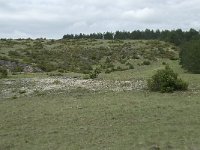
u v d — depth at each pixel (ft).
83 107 86.38
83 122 71.72
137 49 258.16
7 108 93.35
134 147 53.67
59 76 151.74
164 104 83.20
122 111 78.28
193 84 112.57
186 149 51.29
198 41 168.14
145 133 60.64
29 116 81.51
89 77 143.43
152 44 279.08
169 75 103.04
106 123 69.51
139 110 78.23
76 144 57.67
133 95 98.48
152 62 215.10
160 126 64.54
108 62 221.05
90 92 108.68
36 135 65.41
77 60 225.15
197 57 153.17
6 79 140.56
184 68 169.89
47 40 305.94
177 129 61.77
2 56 201.67
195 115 71.26
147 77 136.87
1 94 115.55
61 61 218.38
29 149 57.82
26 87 122.42
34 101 100.58
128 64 208.74
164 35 341.00
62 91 112.78
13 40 291.58
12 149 58.75
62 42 289.74
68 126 69.56
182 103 83.61
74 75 157.99
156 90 103.86
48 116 79.71
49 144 59.11
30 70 183.52
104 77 144.97
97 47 267.59
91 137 60.80
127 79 131.95
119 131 63.16
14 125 74.74
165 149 51.90
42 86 122.31
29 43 271.49
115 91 107.14
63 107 88.43
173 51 256.52
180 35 311.27
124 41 305.12
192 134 58.29
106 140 58.39
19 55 215.51
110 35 428.56
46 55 229.04
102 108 83.10
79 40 310.04
